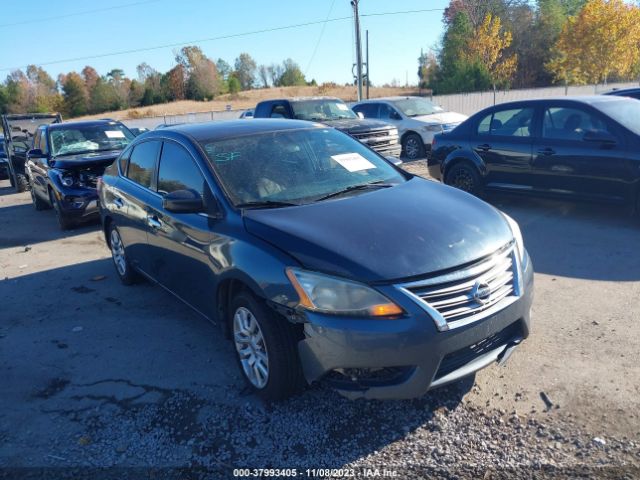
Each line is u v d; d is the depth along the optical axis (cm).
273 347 334
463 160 861
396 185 425
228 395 373
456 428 321
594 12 3681
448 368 312
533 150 759
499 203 872
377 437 319
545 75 5759
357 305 299
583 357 384
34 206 1258
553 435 308
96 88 9238
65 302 583
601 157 686
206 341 460
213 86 9481
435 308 301
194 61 9412
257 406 357
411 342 295
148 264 520
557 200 748
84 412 368
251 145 446
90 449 327
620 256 582
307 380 328
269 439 324
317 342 310
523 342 411
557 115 746
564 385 352
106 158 930
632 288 496
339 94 7269
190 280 430
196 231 404
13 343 487
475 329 311
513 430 315
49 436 344
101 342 473
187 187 436
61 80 11156
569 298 485
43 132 1062
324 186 418
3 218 1138
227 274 360
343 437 321
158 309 541
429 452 303
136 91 9481
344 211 362
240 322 368
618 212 756
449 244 323
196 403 366
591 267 557
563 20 5634
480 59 4762
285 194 402
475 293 313
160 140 498
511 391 350
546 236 675
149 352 447
